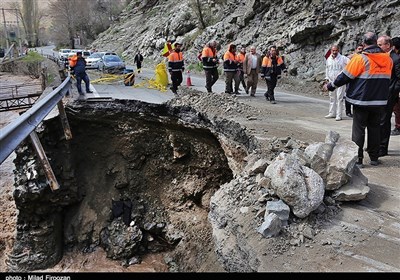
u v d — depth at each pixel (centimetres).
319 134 791
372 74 554
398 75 628
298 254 390
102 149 1095
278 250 398
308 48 1870
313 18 1797
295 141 666
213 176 988
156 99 1117
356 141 596
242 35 2550
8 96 2609
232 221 471
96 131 1073
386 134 656
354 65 556
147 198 1074
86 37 7031
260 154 630
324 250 392
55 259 993
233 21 2747
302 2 2077
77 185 1062
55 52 6544
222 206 514
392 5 1507
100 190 1088
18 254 978
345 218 450
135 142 1066
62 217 1064
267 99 1327
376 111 577
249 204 477
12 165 1664
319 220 445
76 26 7062
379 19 1552
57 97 803
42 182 956
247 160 655
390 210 467
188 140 989
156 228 1027
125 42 4909
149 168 1082
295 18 2067
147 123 1033
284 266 374
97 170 1101
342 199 475
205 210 990
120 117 1041
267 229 415
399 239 406
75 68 1281
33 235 985
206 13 3341
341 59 934
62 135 1009
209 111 972
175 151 1016
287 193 437
